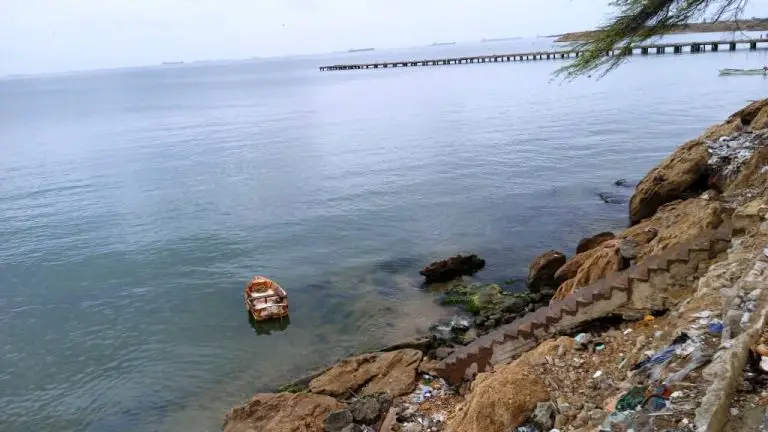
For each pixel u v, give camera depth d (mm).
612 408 7758
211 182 38312
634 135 44656
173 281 22516
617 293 12398
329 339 17562
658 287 12117
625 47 18688
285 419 12375
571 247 23891
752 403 6219
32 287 22500
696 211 17406
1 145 61094
